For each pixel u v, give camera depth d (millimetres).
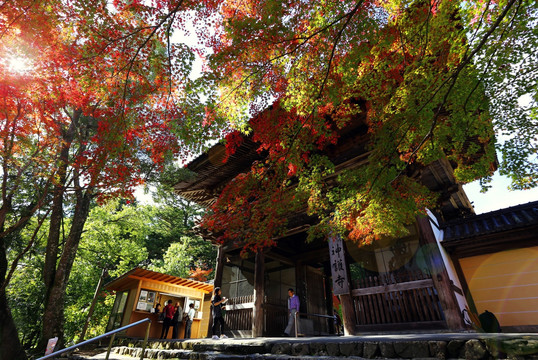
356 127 8125
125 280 12328
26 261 14914
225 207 6820
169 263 20062
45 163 9117
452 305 5184
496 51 3771
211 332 8805
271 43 4289
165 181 12492
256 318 8344
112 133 6730
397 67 4801
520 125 4105
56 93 7293
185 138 5051
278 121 5840
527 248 7238
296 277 10211
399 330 5598
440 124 4270
